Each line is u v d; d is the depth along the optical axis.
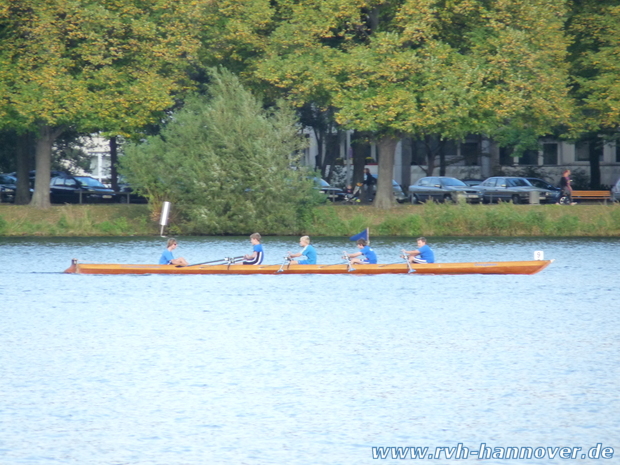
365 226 181.62
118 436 54.19
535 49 181.25
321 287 113.50
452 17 182.88
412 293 108.81
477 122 180.00
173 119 187.00
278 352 76.31
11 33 178.88
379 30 185.88
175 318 92.50
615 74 182.50
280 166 177.12
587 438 53.94
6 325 88.56
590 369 69.69
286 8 185.62
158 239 172.50
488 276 122.19
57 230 178.12
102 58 176.00
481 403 60.75
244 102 179.25
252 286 114.38
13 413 58.56
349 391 63.78
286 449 52.16
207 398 62.03
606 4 191.38
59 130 185.25
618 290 111.19
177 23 180.25
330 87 176.38
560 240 172.25
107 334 84.06
